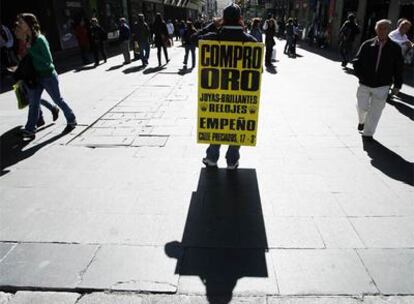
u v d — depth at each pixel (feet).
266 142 16.88
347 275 8.63
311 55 55.21
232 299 7.95
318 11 81.05
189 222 10.73
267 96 25.88
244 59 12.42
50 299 8.01
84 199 12.02
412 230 10.33
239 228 10.43
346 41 40.29
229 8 11.98
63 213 11.22
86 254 9.36
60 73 36.88
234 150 13.62
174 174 13.74
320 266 8.91
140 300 7.94
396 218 10.90
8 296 8.13
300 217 10.96
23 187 12.84
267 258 9.21
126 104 23.98
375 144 16.75
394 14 46.83
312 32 76.38
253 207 11.49
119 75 35.50
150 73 36.58
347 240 9.89
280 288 8.24
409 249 9.54
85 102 24.58
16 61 37.01
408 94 26.91
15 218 10.97
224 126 13.30
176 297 8.01
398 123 19.80
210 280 8.48
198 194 12.28
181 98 25.50
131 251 9.47
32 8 44.86
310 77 34.09
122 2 74.23
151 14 101.30
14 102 24.90
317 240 9.89
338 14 65.92
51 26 47.85
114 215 11.09
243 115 13.12
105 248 9.59
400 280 8.48
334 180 13.24
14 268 8.89
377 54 16.06
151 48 67.26
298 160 14.96
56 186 12.90
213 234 10.17
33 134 17.71
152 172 13.92
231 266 8.93
